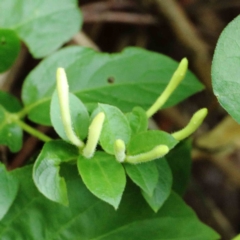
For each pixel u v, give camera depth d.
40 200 0.52
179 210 0.53
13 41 0.56
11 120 0.56
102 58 0.56
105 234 0.53
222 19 0.81
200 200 0.76
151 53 0.56
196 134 0.74
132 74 0.56
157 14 0.75
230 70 0.48
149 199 0.50
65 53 0.56
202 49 0.74
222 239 0.74
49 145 0.49
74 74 0.56
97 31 0.79
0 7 0.57
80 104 0.50
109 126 0.49
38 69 0.56
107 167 0.49
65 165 0.52
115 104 0.55
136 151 0.49
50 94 0.56
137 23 0.78
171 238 0.52
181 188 0.55
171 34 0.78
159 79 0.56
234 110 0.48
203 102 0.77
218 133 0.65
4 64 0.56
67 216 0.52
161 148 0.48
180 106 0.78
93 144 0.48
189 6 0.80
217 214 0.76
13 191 0.50
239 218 0.80
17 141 0.56
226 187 0.81
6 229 0.52
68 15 0.58
